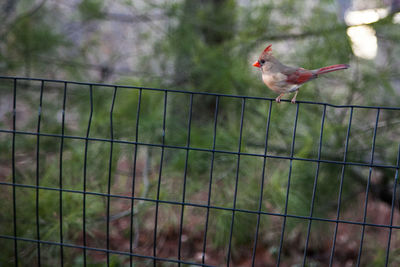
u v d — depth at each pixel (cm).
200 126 317
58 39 335
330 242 379
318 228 305
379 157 320
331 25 308
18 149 316
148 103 300
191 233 375
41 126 321
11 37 334
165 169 298
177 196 303
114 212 354
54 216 279
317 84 319
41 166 306
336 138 307
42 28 335
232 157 282
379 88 316
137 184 351
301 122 310
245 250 364
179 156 284
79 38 372
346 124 320
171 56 336
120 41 386
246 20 330
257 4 322
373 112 323
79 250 337
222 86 311
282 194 263
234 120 318
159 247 352
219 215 283
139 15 353
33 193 271
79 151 296
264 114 298
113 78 383
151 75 343
